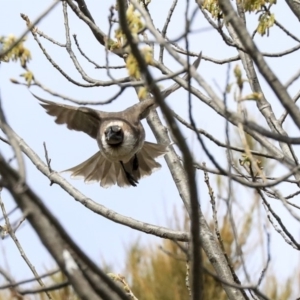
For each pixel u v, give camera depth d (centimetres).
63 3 1115
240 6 1004
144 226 1011
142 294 1352
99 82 920
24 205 605
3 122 622
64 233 612
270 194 966
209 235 996
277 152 857
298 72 741
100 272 631
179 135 614
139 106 1222
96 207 1019
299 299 913
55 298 1069
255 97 697
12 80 728
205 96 916
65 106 1151
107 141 1185
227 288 928
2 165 593
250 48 724
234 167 960
